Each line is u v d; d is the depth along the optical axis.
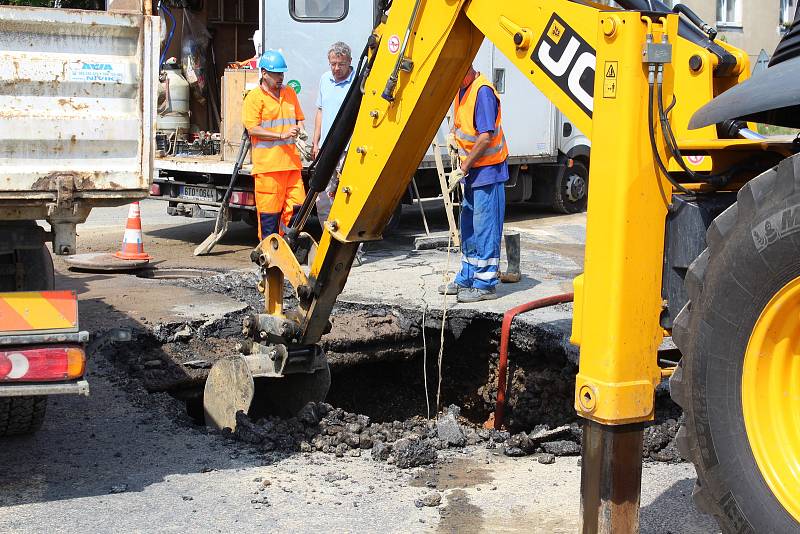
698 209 3.67
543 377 7.12
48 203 4.52
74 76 4.50
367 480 4.95
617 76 3.50
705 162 4.02
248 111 9.13
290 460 5.22
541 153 13.30
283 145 9.18
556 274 9.46
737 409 3.34
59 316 4.33
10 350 4.23
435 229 12.66
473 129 7.80
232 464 5.10
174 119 12.66
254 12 13.23
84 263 9.40
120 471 4.92
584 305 3.66
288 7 10.62
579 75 3.88
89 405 5.89
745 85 3.44
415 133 4.95
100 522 4.29
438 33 4.62
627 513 3.65
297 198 9.33
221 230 10.82
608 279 3.56
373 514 4.46
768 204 3.20
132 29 4.59
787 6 25.48
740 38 24.67
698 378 3.44
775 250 3.16
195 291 8.45
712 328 3.39
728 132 4.04
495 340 7.58
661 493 4.77
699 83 4.01
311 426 5.65
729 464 3.36
